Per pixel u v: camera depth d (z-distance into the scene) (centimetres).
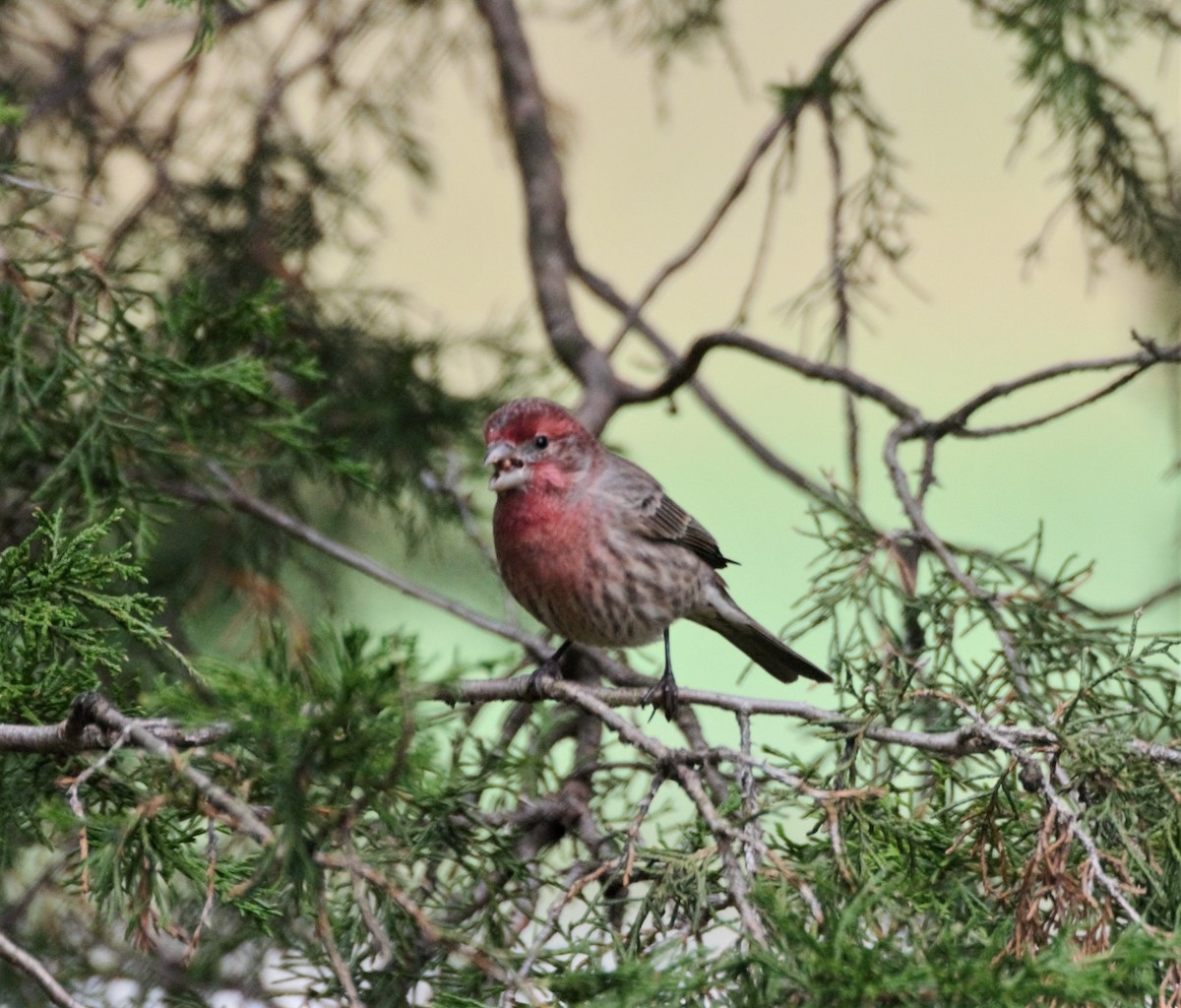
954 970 551
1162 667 781
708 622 1171
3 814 728
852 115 1137
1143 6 1084
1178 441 1241
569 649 1121
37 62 1184
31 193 970
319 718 561
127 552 723
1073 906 640
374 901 740
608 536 1075
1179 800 688
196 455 941
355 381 1239
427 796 717
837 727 753
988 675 792
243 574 1162
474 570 1401
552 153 1314
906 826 697
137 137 1188
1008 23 1078
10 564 695
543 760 898
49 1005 991
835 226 1134
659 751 719
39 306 891
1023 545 945
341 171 1262
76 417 919
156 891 632
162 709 688
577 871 767
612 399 1207
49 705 697
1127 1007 576
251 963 999
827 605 916
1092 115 1079
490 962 612
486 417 1256
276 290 980
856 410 1105
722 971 583
